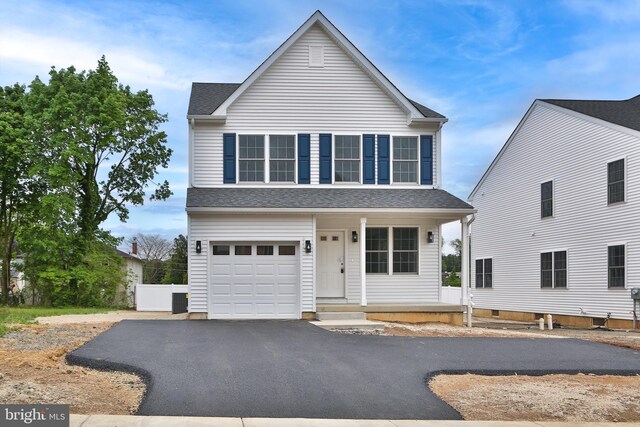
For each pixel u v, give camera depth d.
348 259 19.56
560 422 7.40
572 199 24.44
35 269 27.42
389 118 20.12
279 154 19.73
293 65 19.91
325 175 19.77
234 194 18.78
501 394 8.54
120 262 30.12
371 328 15.47
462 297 18.62
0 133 26.62
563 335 17.22
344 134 19.92
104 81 27.16
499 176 31.06
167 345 11.22
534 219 27.44
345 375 9.16
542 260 26.66
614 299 21.61
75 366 9.20
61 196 25.77
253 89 19.75
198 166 19.41
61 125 25.52
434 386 8.87
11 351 9.95
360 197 19.00
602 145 22.50
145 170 29.88
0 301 28.59
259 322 16.59
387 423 7.11
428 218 19.84
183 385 8.23
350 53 19.81
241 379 8.70
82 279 26.86
